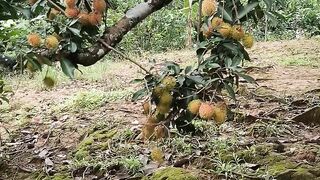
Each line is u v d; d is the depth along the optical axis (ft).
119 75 14.89
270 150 6.81
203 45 4.53
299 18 22.44
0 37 4.93
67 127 9.43
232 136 7.66
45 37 4.66
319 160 6.64
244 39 4.49
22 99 12.34
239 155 6.72
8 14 4.83
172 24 20.90
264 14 4.73
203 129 7.71
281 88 10.77
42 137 9.13
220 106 4.39
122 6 16.93
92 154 7.66
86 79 14.53
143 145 7.64
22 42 4.75
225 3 4.53
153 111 4.83
